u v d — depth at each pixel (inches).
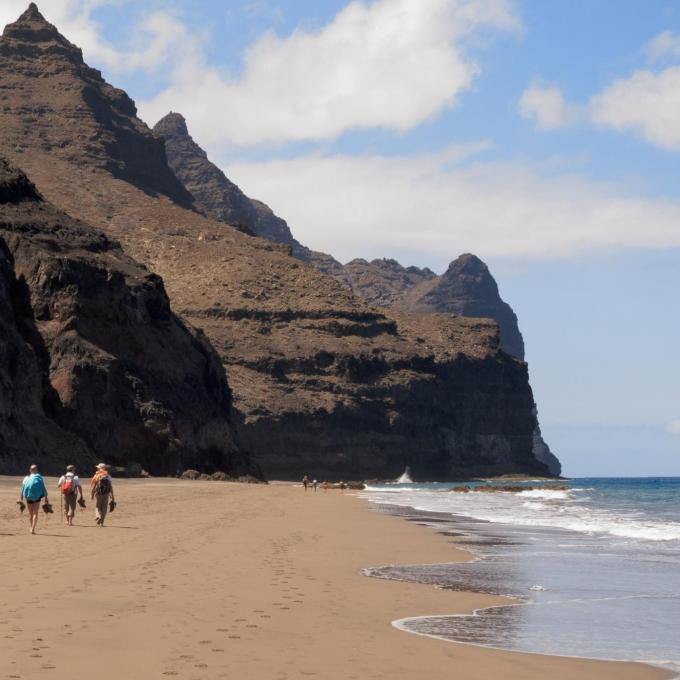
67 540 1112.2
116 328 4606.3
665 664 531.5
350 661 503.2
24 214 5049.2
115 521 1476.4
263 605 668.1
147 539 1151.0
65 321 4394.7
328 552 1105.4
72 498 1359.5
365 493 4559.5
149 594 689.6
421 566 1000.9
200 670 466.3
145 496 2434.8
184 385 4943.4
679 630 639.8
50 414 4097.0
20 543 1061.1
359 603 706.8
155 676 451.5
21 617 578.6
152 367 4729.3
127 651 499.5
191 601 666.8
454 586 842.8
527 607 728.3
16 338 3868.1
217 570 853.8
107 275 4662.9
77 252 4955.7
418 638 580.7
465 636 599.8
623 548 1266.0
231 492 3107.8
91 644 511.5
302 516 1887.3
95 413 4210.1
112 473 3902.6
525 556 1138.0
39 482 1210.0
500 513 2364.7
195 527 1396.4
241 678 455.5
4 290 4074.8
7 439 3469.5
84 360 4274.1
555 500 3634.4
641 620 676.7
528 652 557.0
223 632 561.0
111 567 842.2
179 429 4707.2
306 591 751.1
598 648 577.3
